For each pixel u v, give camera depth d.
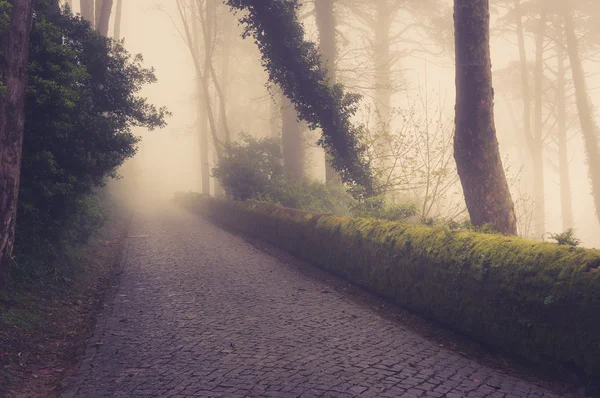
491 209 9.41
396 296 7.71
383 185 14.59
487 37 9.59
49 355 5.86
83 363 5.45
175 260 12.76
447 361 5.24
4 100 6.75
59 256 10.15
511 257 5.30
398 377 4.74
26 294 7.52
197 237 17.91
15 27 6.93
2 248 6.80
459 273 6.09
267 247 15.03
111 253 14.59
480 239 6.02
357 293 8.91
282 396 4.30
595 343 4.19
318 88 15.10
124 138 10.39
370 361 5.23
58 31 8.82
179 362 5.34
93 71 10.82
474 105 9.50
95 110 10.98
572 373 4.52
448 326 6.44
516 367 5.10
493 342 5.47
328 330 6.49
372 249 8.58
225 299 8.43
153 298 8.63
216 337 6.23
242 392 4.42
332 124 15.34
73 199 9.77
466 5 9.48
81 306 8.34
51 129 8.45
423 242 7.07
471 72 9.49
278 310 7.62
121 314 7.61
